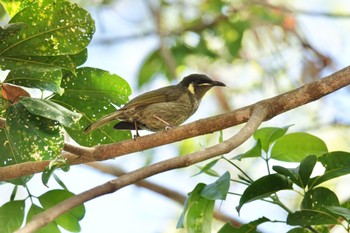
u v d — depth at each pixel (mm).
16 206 10594
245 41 24531
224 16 23859
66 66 10062
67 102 10961
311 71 22734
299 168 9672
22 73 9789
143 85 23219
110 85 10836
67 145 9930
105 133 11547
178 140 10258
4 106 9992
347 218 8930
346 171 9828
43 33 9750
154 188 19828
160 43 22531
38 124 9656
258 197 9633
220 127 10289
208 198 9562
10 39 9625
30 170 10219
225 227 10164
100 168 20406
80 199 8445
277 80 23297
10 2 10406
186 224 10211
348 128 21625
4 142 10477
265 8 23672
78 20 9773
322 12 23719
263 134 10375
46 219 8047
